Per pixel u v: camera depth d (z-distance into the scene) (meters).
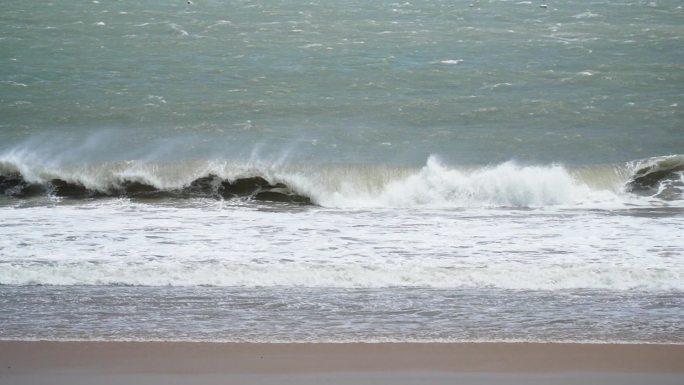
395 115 94.38
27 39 132.62
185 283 46.91
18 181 72.06
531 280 47.66
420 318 41.66
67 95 102.69
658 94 104.06
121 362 35.62
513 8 161.38
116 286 46.56
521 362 36.06
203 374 34.44
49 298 44.47
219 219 61.94
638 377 34.62
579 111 96.50
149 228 58.53
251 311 42.56
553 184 69.88
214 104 98.38
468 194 69.81
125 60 119.88
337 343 38.12
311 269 48.72
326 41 131.38
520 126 90.69
